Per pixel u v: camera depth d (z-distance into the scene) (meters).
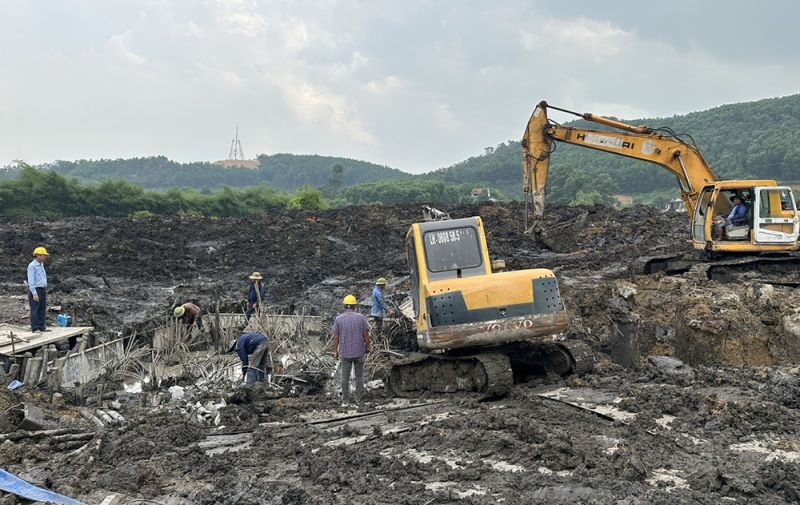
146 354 14.92
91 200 56.91
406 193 97.56
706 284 16.66
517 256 26.94
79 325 17.08
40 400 11.27
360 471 7.84
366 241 32.09
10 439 9.32
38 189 54.22
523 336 11.26
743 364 13.01
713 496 6.82
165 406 11.62
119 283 24.81
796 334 13.16
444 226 12.02
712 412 9.41
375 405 11.47
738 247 17.70
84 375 13.13
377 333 15.81
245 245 31.47
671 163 19.59
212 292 23.44
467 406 10.70
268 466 8.41
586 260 24.58
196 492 7.51
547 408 10.09
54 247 30.11
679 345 14.20
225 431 10.12
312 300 22.31
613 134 19.92
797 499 6.79
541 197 20.58
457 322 11.12
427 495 7.04
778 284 16.41
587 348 12.09
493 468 7.87
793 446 8.23
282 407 11.55
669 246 23.64
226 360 14.43
